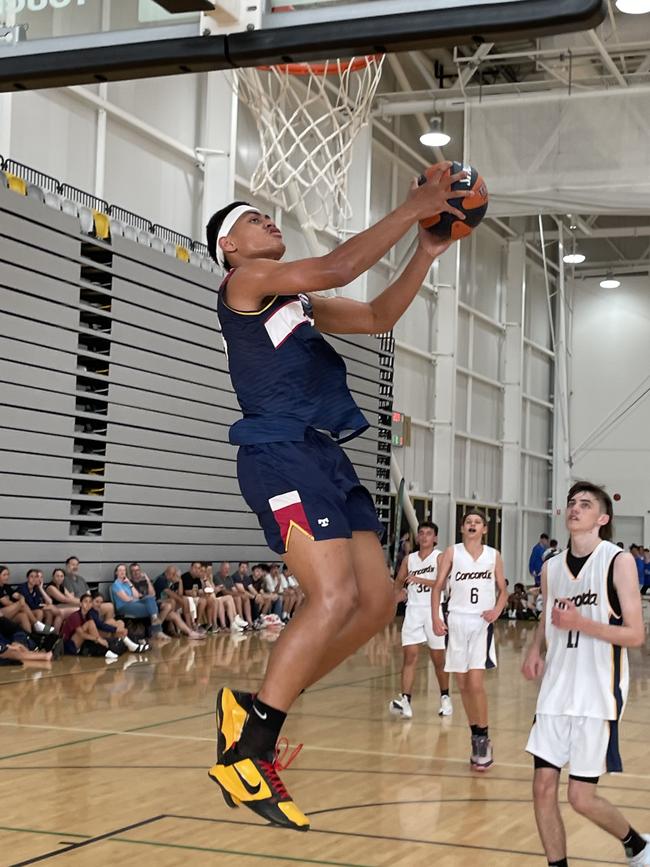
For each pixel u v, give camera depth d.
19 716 8.67
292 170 14.70
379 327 3.21
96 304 14.79
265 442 2.82
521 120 15.99
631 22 17.98
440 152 24.22
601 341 30.81
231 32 3.03
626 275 30.70
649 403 30.25
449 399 25.05
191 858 4.82
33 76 3.23
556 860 4.25
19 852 4.84
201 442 16.66
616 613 4.29
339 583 2.71
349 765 7.12
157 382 15.69
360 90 14.88
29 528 13.39
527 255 30.06
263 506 2.80
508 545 28.39
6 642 12.27
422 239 3.11
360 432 2.93
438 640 9.37
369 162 20.53
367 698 10.60
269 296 2.88
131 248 15.08
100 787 6.22
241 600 16.95
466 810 5.89
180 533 16.23
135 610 14.27
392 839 5.25
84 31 3.20
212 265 17.00
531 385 30.28
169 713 8.98
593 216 28.70
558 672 4.35
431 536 9.54
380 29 2.87
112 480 14.88
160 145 16.38
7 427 13.01
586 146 15.71
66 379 13.92
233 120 17.19
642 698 11.20
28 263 13.23
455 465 25.97
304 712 9.59
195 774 6.61
